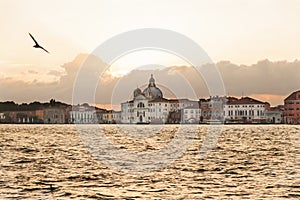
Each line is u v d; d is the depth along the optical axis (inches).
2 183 1696.6
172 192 1537.9
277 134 6796.3
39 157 2753.4
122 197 1465.3
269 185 1649.9
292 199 1421.0
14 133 7509.8
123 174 1952.5
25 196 1473.9
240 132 7672.2
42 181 1758.1
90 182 1740.9
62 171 2053.4
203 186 1641.2
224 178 1833.2
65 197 1464.1
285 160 2546.8
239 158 2687.0
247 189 1576.0
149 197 1461.6
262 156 2839.6
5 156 2815.0
